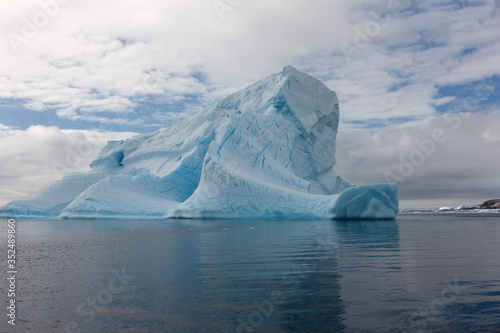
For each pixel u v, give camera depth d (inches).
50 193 2121.1
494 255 405.4
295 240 579.2
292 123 1863.9
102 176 2346.2
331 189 1935.3
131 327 194.7
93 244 588.7
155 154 2308.1
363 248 471.8
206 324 195.5
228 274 312.3
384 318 200.4
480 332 180.4
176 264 367.9
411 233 709.9
